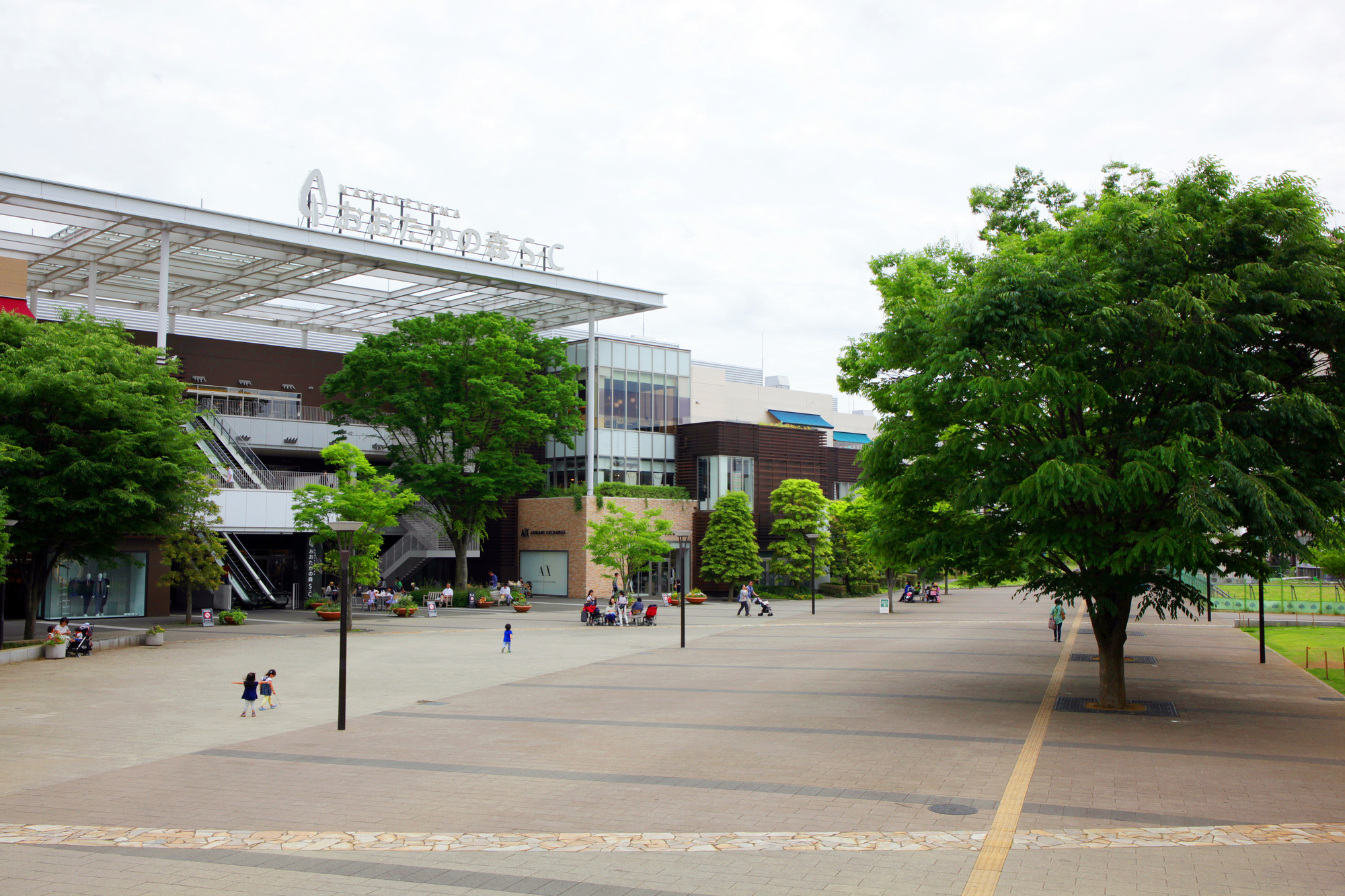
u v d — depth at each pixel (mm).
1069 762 15875
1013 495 18266
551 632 42281
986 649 34875
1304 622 47500
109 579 48531
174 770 15398
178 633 40594
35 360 32781
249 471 51688
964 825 12266
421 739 17922
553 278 60875
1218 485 16562
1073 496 17438
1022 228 31453
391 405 57938
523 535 67812
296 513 44500
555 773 15164
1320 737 18078
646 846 11438
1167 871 10477
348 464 44281
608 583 63844
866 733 18484
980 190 32625
